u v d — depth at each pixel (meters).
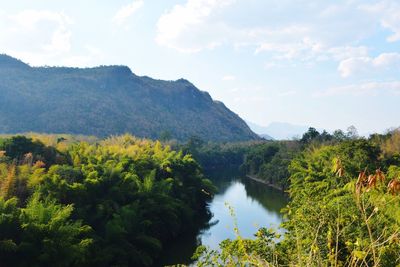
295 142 94.56
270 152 93.00
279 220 46.28
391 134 61.16
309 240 8.89
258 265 6.42
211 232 40.94
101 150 47.78
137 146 55.72
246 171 99.06
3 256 21.89
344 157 36.44
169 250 34.75
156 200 37.19
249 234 39.84
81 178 33.12
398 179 4.93
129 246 29.59
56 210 25.31
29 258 22.48
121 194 33.91
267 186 78.75
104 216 31.08
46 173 32.03
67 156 40.78
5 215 22.50
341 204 12.05
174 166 51.19
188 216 41.84
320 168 44.28
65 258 23.27
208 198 55.75
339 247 8.88
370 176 4.97
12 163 32.09
